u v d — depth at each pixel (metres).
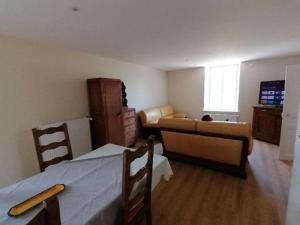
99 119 3.33
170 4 1.58
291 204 1.51
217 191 2.26
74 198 1.06
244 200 2.07
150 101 5.45
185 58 4.10
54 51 2.82
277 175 2.64
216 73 5.54
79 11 1.67
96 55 3.56
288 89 3.02
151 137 1.29
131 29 2.18
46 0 1.46
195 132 2.72
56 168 1.48
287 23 2.06
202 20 1.95
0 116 2.25
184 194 2.21
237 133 2.42
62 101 2.98
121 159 1.63
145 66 5.13
